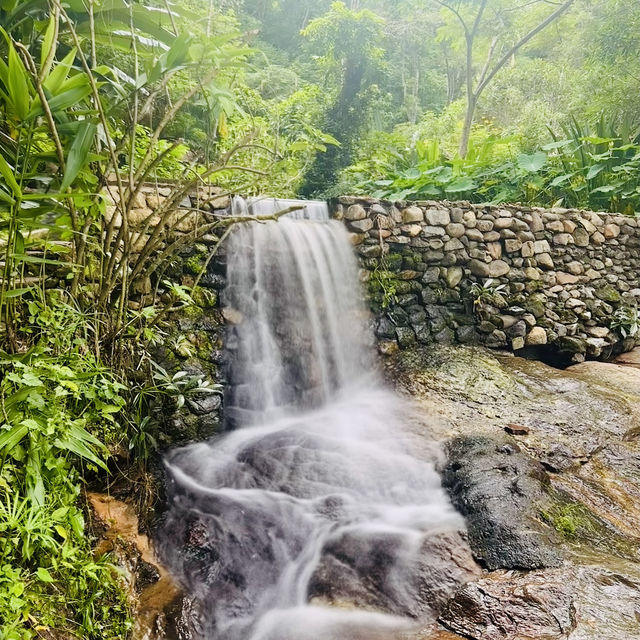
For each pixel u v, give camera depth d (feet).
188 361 9.35
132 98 6.71
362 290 12.38
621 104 23.52
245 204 10.90
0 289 5.40
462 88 50.39
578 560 6.03
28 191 5.17
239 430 9.78
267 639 5.58
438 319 13.11
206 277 10.09
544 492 7.23
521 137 22.17
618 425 9.52
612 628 4.89
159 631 5.36
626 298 15.43
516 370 11.96
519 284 13.88
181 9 6.54
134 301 8.75
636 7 23.82
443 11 26.99
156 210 6.97
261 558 6.57
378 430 9.31
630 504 7.45
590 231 15.28
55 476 4.85
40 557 4.55
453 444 8.54
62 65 4.70
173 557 6.35
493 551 6.26
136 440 7.07
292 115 24.13
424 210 13.09
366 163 22.00
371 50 27.07
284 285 11.11
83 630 4.59
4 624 3.82
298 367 11.14
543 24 20.07
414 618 5.66
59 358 5.13
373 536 6.76
